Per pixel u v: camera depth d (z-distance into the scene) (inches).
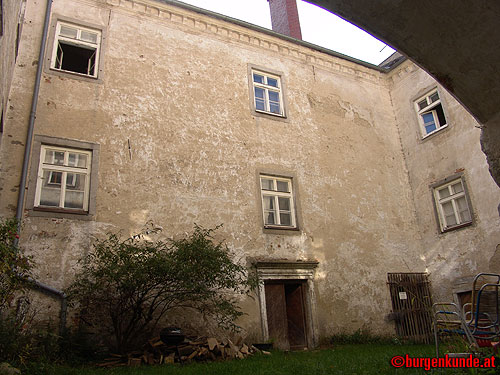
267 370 229.5
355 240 476.1
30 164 338.3
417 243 521.3
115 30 422.3
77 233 335.3
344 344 414.3
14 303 293.9
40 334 266.8
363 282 461.4
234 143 439.8
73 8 410.9
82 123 371.2
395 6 123.3
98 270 305.6
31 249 315.0
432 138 531.5
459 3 114.8
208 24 482.0
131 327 321.7
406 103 577.6
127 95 400.8
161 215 373.7
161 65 431.2
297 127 492.4
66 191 350.3
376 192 519.5
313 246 444.5
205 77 452.8
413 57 134.5
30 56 372.2
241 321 377.4
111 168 367.9
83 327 308.5
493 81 124.2
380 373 196.9
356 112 554.9
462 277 466.6
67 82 378.9
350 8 130.0
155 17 450.6
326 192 479.5
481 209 458.9
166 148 398.9
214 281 328.8
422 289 493.4
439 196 516.1
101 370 242.8
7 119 340.8
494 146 129.0
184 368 248.2
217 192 409.4
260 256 409.1
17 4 279.0
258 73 498.3
